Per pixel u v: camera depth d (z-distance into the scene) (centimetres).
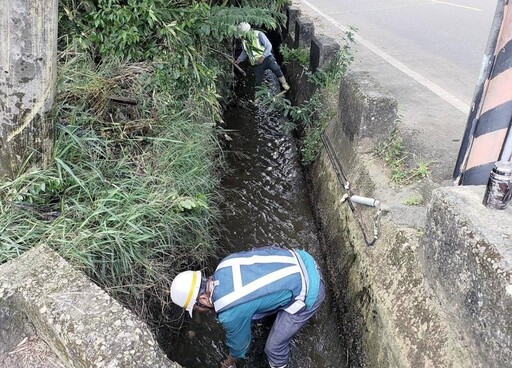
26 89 239
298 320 269
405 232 272
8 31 224
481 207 204
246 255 269
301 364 306
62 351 197
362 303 291
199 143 377
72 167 291
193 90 403
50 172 268
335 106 474
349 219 347
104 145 328
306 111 528
